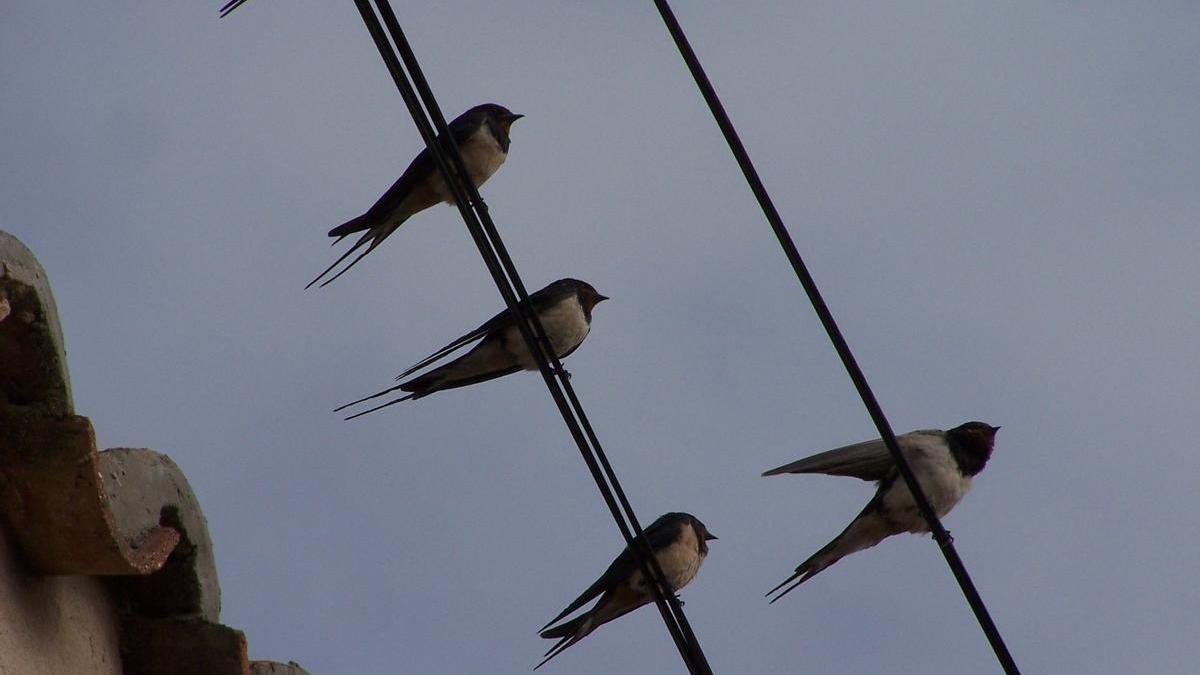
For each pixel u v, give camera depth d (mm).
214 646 10484
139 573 9586
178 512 10422
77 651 9734
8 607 9016
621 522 11234
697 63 10055
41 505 9078
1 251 8805
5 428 9016
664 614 11156
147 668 10445
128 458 10125
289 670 11570
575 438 11164
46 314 8953
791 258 10344
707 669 11094
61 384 9070
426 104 11070
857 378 10547
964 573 10688
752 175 10195
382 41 10938
